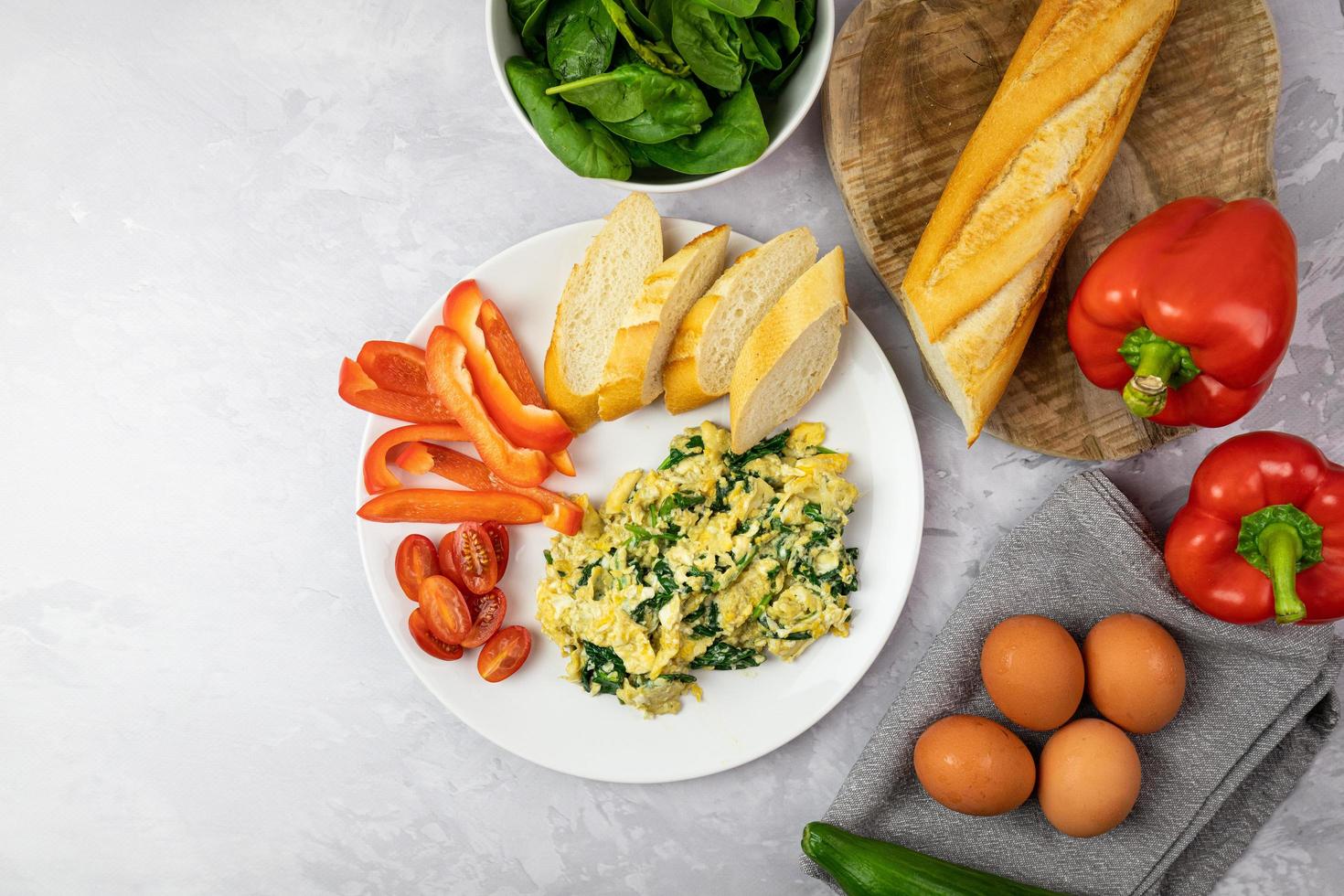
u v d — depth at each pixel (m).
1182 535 0.66
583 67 0.63
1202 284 0.61
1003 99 0.64
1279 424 0.72
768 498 0.69
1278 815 0.74
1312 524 0.63
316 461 0.75
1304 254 0.71
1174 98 0.67
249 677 0.76
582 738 0.72
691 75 0.63
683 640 0.70
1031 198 0.63
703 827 0.76
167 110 0.73
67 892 0.78
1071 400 0.69
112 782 0.77
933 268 0.64
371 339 0.75
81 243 0.74
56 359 0.75
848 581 0.69
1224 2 0.67
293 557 0.76
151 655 0.76
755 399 0.67
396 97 0.73
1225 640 0.69
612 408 0.68
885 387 0.70
